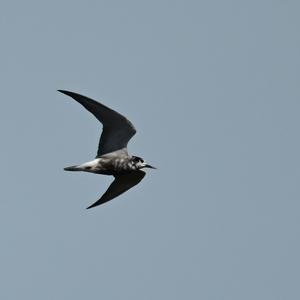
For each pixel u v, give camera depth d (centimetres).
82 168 2461
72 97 2394
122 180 2547
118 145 2475
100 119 2439
